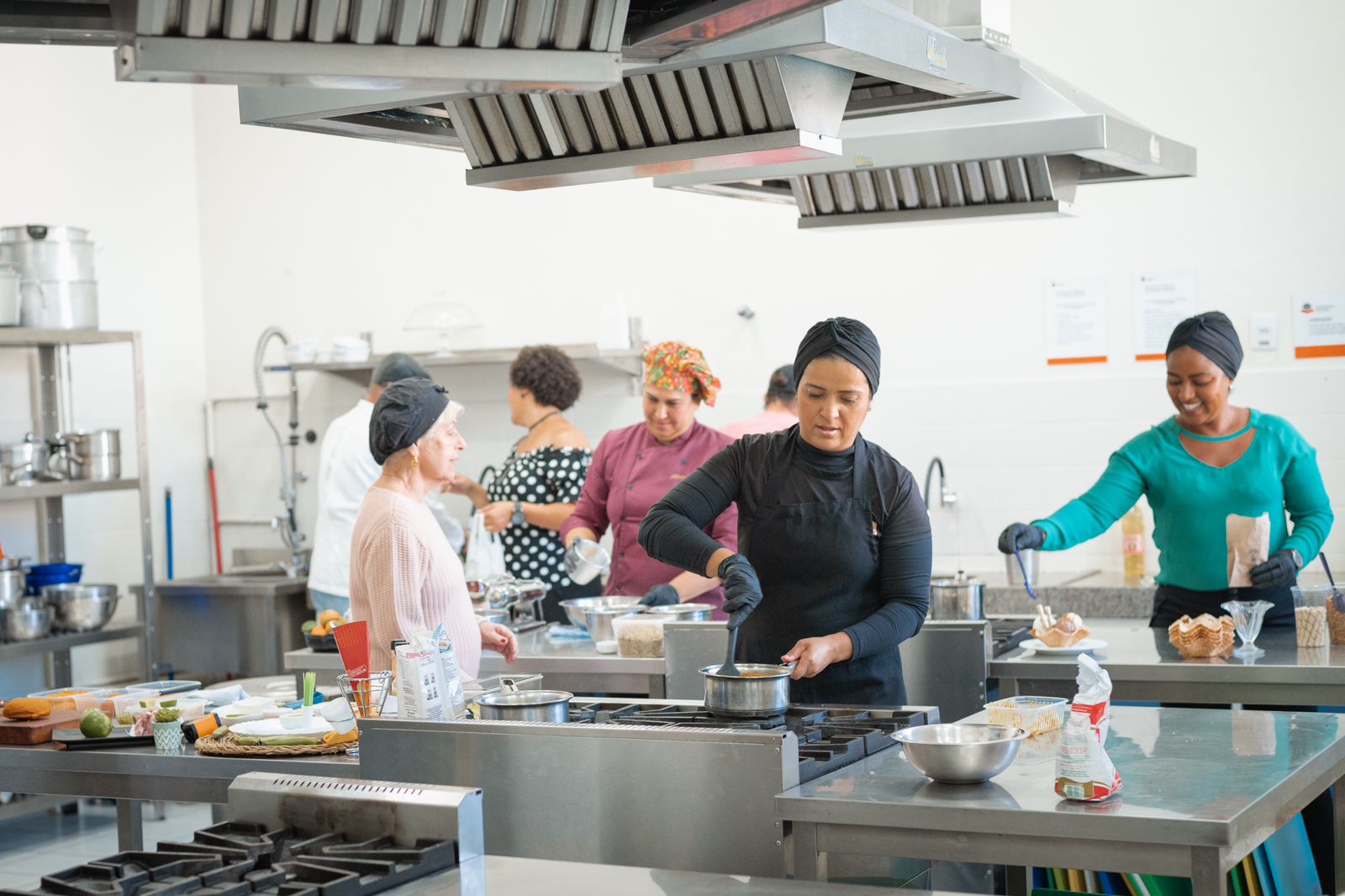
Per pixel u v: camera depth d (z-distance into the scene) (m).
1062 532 3.78
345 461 5.07
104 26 2.08
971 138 3.37
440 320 6.16
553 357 5.15
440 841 1.96
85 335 5.64
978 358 5.55
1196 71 5.20
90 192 6.43
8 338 5.34
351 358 6.33
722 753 2.24
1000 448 5.50
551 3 2.05
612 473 4.57
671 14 2.24
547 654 3.92
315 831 2.05
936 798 2.10
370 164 6.65
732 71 2.59
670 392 4.37
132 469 6.59
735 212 5.95
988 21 3.32
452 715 2.68
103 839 5.11
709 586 4.32
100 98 6.50
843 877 2.37
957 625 3.45
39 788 3.04
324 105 2.58
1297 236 5.10
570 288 6.27
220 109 6.93
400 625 3.01
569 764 2.38
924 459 5.61
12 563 5.45
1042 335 5.45
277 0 1.92
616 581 4.50
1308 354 5.10
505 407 6.41
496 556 4.71
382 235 6.64
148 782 2.91
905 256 5.64
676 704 2.73
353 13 1.97
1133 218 5.30
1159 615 3.92
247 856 1.90
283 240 6.84
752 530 2.94
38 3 2.06
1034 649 3.66
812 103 2.63
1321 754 2.37
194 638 6.13
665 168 2.79
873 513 2.88
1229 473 3.73
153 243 6.75
